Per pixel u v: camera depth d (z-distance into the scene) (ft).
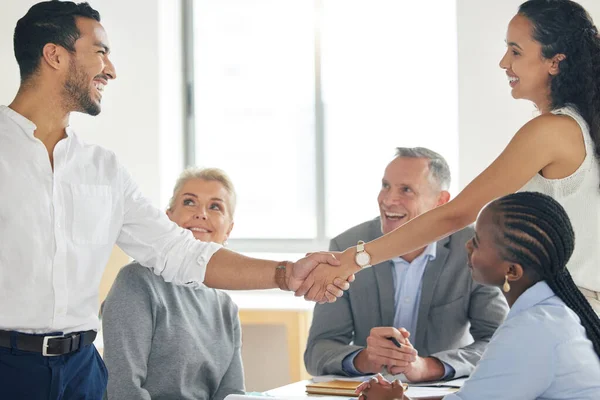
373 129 16.12
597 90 6.74
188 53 16.98
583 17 6.82
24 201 6.00
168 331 7.73
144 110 15.66
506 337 5.24
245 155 16.90
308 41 16.51
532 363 5.13
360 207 16.28
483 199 6.95
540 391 5.17
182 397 7.71
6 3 13.67
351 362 8.14
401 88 15.90
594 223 6.66
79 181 6.40
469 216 7.06
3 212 5.94
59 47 6.28
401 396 5.88
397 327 8.86
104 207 6.56
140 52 15.69
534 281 5.45
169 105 16.16
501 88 14.17
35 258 6.00
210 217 8.54
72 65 6.32
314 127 16.51
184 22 16.96
